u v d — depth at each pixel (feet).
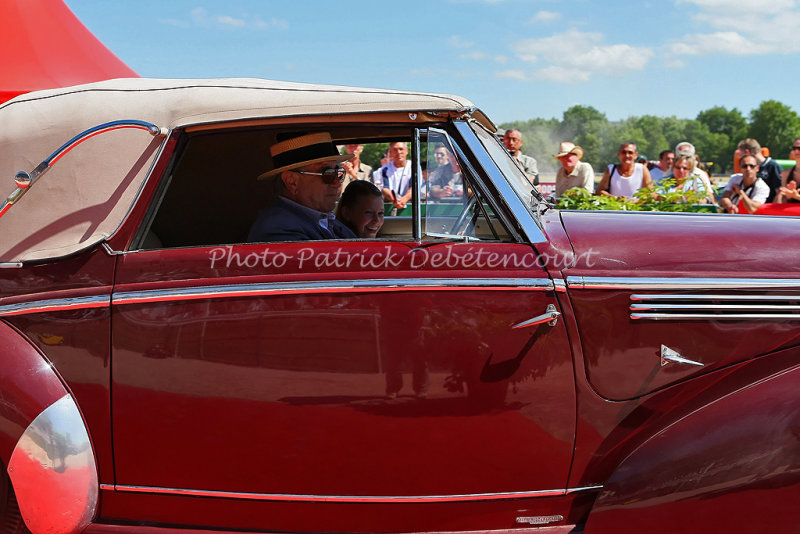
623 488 7.09
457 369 6.92
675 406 7.47
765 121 374.43
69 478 6.86
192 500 7.22
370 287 6.85
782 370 7.34
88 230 7.09
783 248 7.73
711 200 15.02
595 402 7.18
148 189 7.13
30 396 6.83
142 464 7.09
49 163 7.22
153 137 7.21
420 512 7.23
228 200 9.41
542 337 7.00
